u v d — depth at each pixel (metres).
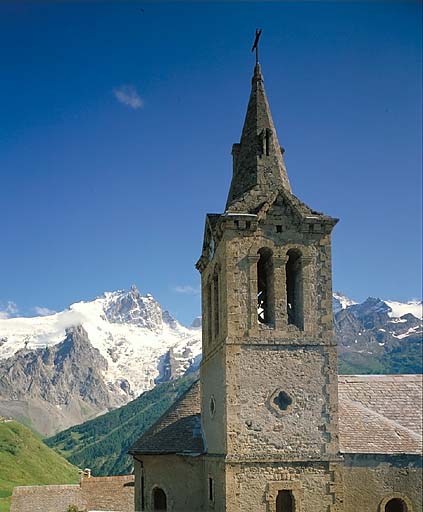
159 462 48.28
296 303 43.53
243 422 40.81
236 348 41.53
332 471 41.12
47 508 94.38
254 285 42.41
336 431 41.56
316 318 42.81
